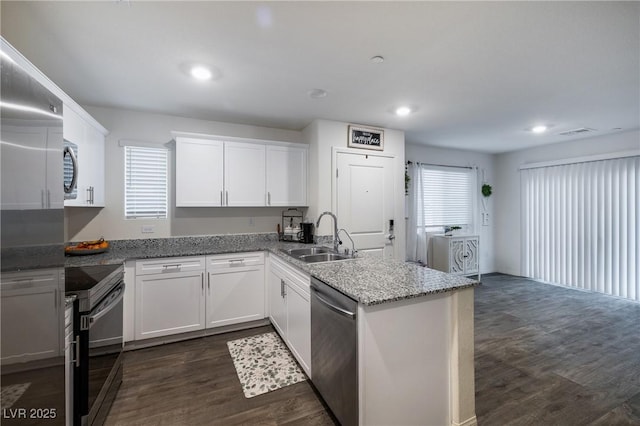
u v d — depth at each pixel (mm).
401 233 3844
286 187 3430
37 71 1587
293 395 1937
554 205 4832
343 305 1515
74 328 1416
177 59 2008
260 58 2000
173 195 3215
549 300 4004
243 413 1768
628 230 4004
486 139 4500
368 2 1454
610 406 1836
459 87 2508
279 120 3408
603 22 1624
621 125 3691
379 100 2793
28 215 895
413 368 1511
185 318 2715
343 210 3488
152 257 2584
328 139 3398
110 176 2965
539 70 2207
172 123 3223
